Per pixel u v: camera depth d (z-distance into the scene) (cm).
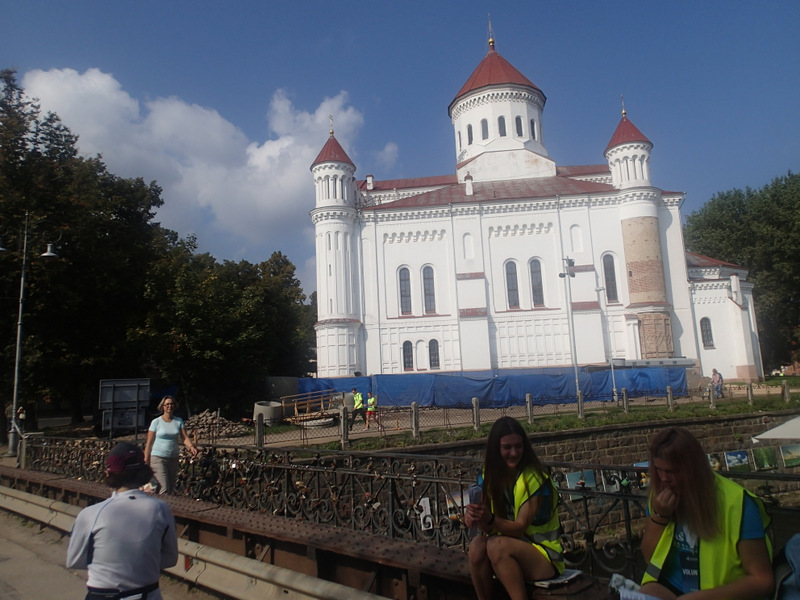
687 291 4525
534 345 4466
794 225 5375
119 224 3288
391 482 829
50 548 973
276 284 5128
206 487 1068
